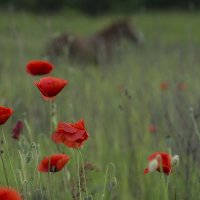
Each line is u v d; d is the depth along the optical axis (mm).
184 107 9625
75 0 71438
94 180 7816
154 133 8953
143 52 16188
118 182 8109
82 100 10484
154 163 4809
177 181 7598
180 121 8781
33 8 64750
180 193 7332
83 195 6395
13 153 6758
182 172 7633
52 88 5164
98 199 6426
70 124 4941
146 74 13227
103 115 10484
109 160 8703
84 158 7496
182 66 12961
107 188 7516
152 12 65938
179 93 10430
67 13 65000
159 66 14023
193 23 52844
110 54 17922
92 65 19172
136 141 9289
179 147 7824
